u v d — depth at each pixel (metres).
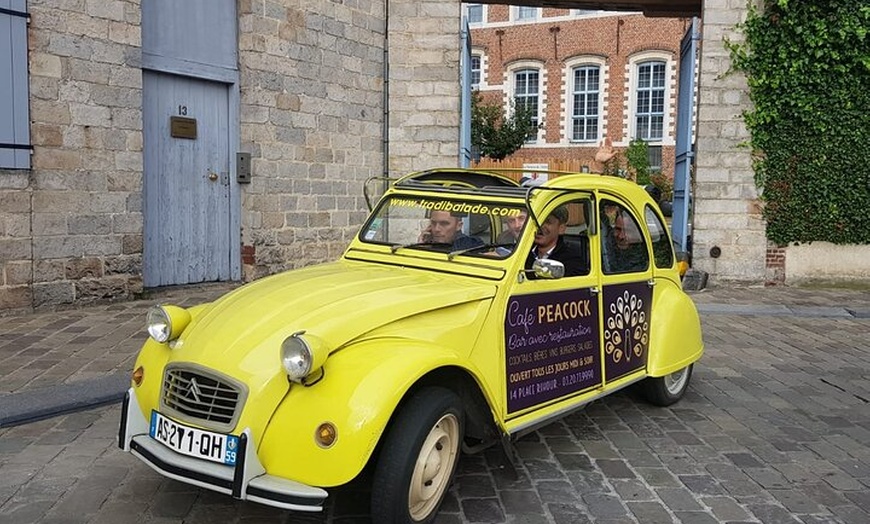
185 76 9.90
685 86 13.36
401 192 5.10
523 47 33.78
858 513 4.16
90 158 8.71
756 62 12.11
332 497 4.16
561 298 4.64
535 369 4.45
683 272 6.28
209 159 10.34
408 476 3.44
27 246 8.27
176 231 10.03
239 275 10.72
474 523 3.91
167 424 3.59
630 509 4.14
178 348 3.79
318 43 11.34
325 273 4.54
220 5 10.18
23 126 8.09
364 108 12.29
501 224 4.54
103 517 3.86
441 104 12.68
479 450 4.24
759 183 12.30
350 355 3.50
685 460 4.90
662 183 28.58
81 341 7.25
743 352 8.09
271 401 3.38
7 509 3.92
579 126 33.56
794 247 12.53
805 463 4.90
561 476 4.57
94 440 4.91
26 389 5.73
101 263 8.94
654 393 5.90
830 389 6.70
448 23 12.58
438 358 3.61
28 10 8.04
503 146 28.12
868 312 10.30
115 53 8.84
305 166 11.33
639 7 13.89
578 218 4.89
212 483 3.34
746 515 4.10
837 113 12.03
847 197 12.20
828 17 11.83
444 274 4.48
